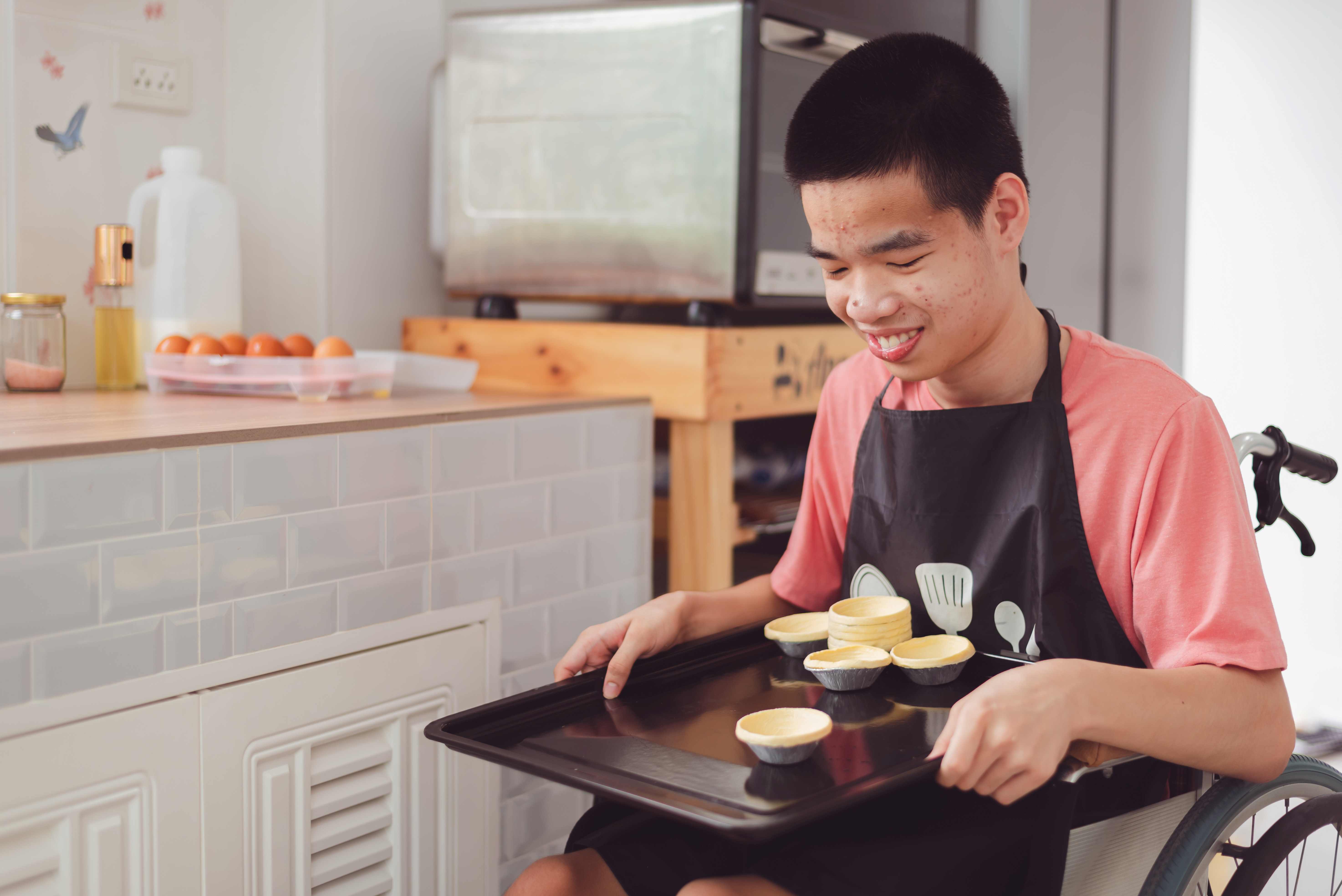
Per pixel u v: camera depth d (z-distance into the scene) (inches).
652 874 35.9
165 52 64.3
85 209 61.0
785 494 72.9
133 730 37.4
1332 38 111.4
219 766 40.0
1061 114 74.7
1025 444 38.3
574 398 57.0
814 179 34.2
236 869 40.8
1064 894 33.6
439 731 32.4
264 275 69.2
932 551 40.5
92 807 36.5
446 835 49.0
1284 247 116.3
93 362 61.7
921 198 33.4
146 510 37.5
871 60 34.2
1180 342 90.1
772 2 57.0
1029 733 29.5
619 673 37.7
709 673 39.8
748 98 56.7
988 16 72.6
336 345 53.6
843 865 33.8
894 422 41.3
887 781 28.2
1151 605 35.6
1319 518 113.6
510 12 62.6
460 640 49.2
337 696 43.9
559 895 35.0
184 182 58.6
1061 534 37.4
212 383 54.0
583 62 60.7
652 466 59.8
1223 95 119.7
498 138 63.8
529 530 52.6
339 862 44.5
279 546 41.7
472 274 65.8
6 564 34.1
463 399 55.1
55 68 59.2
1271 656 33.7
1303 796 38.3
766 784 29.3
